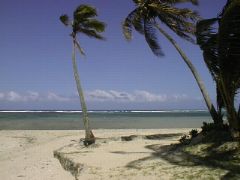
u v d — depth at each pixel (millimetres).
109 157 17453
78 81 25688
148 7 19578
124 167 14688
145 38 20656
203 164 13383
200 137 17422
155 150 19203
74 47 26594
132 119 76312
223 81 13688
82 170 15195
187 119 76125
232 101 14180
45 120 69875
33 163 19812
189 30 18422
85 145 24281
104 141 25312
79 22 26281
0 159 22031
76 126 50281
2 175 17172
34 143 29188
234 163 12750
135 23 20281
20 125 52656
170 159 15109
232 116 14461
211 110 17609
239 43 12773
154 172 13125
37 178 16141
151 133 30703
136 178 12664
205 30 14070
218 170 12266
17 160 21188
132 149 20359
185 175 12219
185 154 15523
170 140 25078
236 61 13141
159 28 19219
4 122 61125
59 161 19859
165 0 19078
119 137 26344
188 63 18125
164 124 54875
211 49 13984
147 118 83688
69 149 22828
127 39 20672
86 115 24953
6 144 28656
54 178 15922
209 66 14297
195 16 18312
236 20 12359
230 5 11898
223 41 12898
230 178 11242
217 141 15711
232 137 14742
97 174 13992
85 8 25500
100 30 26297
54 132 37156
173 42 18547
